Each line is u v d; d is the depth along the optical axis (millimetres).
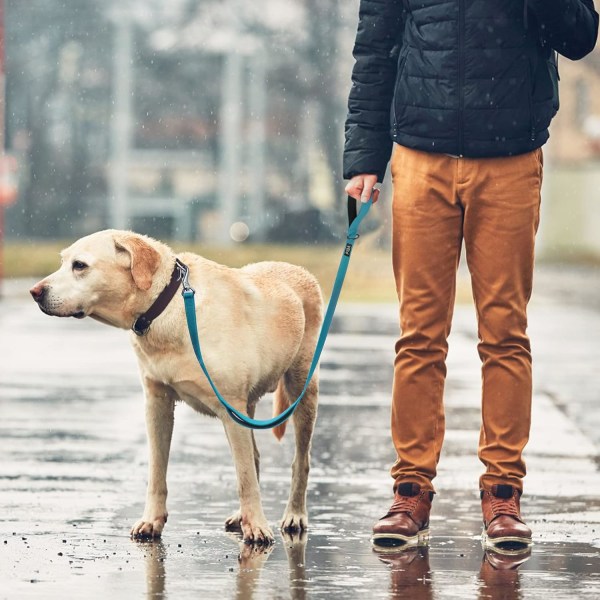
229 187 87375
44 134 85938
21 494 10820
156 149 87812
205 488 11242
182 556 8672
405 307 9453
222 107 86812
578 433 14469
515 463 9320
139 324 9273
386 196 64875
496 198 9227
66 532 9383
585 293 40812
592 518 10094
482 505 9391
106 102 86438
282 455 13078
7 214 85250
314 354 9977
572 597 7590
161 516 9383
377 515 10219
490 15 9078
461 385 18562
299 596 7566
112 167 86812
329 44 78375
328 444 13711
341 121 77500
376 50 9586
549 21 9109
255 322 9672
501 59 9102
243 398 9469
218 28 85688
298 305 10211
